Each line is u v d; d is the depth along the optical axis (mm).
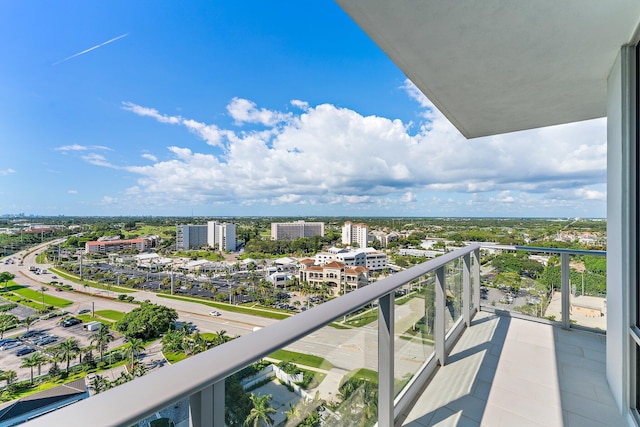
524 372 2316
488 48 1906
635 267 1786
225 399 757
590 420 1792
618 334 1914
